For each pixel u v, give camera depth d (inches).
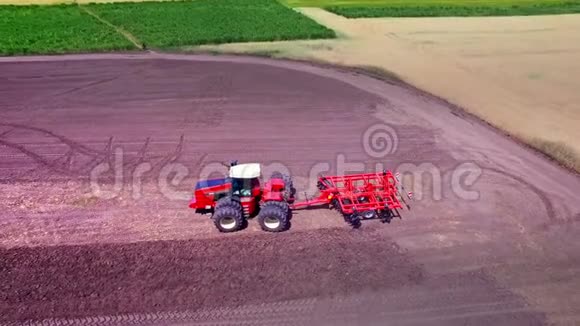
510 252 645.9
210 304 557.3
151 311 546.9
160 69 1344.7
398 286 585.6
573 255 640.4
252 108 1099.9
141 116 1051.3
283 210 668.1
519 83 1269.7
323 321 537.6
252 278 595.2
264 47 1550.2
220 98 1152.8
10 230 679.1
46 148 911.0
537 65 1406.3
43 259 623.2
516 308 556.4
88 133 971.3
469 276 603.2
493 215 724.0
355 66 1387.8
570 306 559.5
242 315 543.8
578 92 1206.9
